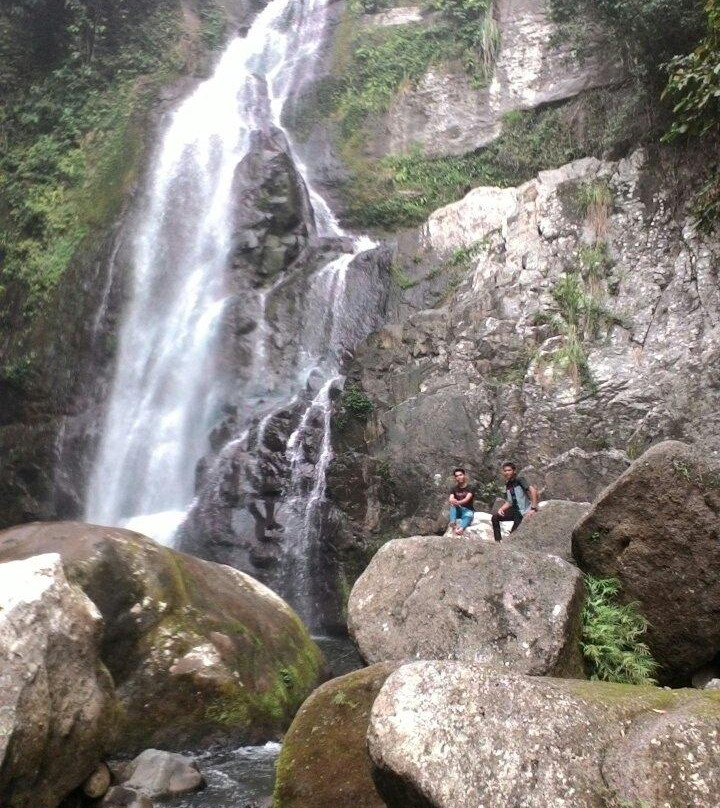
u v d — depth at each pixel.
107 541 6.41
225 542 12.99
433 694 3.53
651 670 5.51
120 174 18.69
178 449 14.77
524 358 13.66
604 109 16.80
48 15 21.42
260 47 23.33
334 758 4.59
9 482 15.55
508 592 5.45
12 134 20.50
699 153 14.37
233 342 15.46
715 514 5.59
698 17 13.47
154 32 22.19
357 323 15.75
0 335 17.17
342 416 13.91
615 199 14.91
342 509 12.95
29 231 18.55
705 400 12.28
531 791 3.15
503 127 17.95
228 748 6.15
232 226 16.95
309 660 7.23
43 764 4.77
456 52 19.81
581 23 17.33
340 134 19.86
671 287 13.54
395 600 5.67
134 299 16.59
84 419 15.72
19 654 4.71
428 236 16.70
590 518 5.94
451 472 12.66
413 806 3.38
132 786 5.38
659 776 3.07
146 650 6.12
